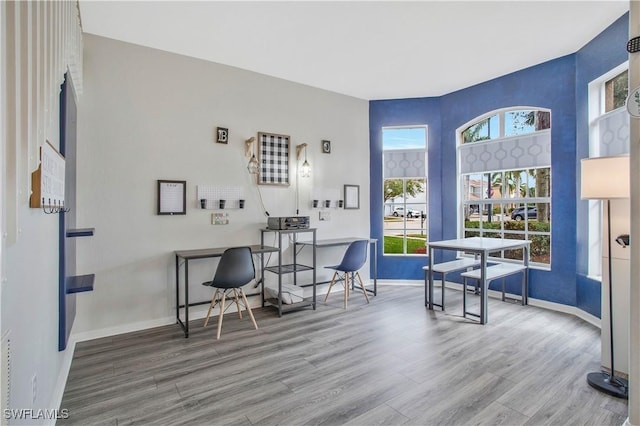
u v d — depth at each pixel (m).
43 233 1.79
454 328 3.55
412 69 4.36
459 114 5.14
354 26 3.30
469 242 4.23
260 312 4.13
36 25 1.25
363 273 5.49
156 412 2.11
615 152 3.40
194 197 3.89
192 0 2.85
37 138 1.25
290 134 4.68
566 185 4.03
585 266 3.82
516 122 4.63
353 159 5.35
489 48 3.80
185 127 3.84
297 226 4.15
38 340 1.68
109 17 3.07
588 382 2.42
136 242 3.55
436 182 5.40
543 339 3.23
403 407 2.14
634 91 1.84
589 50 3.66
